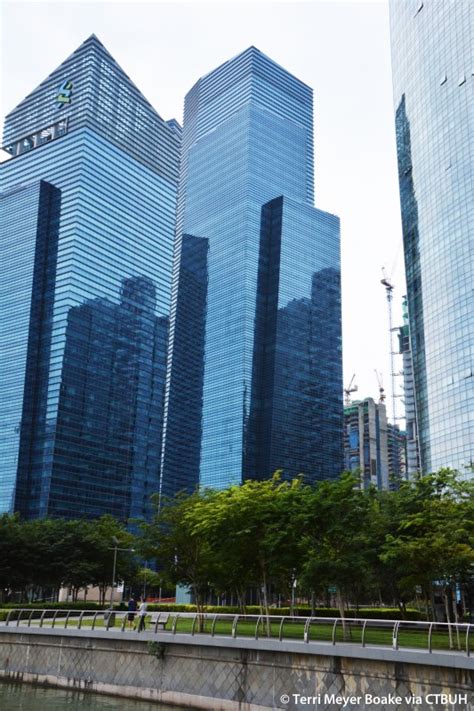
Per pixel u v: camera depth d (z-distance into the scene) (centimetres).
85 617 6128
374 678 3312
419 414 15075
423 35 16012
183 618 4603
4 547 9006
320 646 3506
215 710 3850
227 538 5194
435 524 4934
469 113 13962
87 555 9544
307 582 4831
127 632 4459
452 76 14675
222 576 6078
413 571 4797
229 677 3866
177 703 4031
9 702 4153
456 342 13488
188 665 4075
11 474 19988
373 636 3503
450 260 13988
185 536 6144
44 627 5038
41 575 9356
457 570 4534
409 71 16662
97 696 4353
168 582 6500
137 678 4312
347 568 4719
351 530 4866
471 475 12356
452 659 3044
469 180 13712
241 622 4191
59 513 19700
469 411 12862
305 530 4956
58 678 4762
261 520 5109
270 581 6419
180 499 6662
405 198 16550
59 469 19912
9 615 5894
